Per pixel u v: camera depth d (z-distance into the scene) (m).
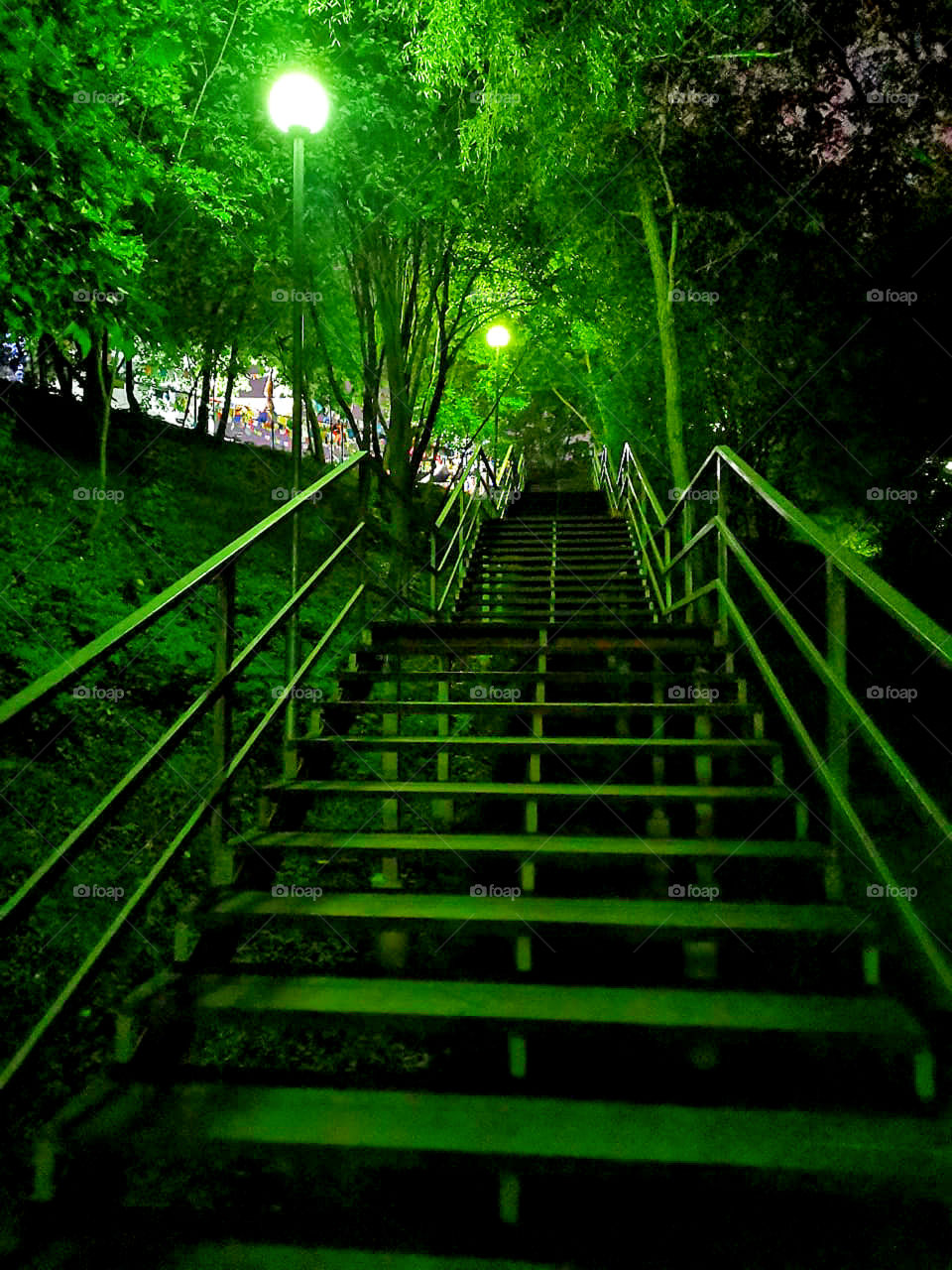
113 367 10.91
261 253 10.39
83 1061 3.22
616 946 2.51
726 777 3.91
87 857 4.28
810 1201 1.87
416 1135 1.93
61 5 4.50
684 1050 2.23
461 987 2.41
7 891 3.91
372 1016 2.25
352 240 10.76
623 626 4.69
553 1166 1.87
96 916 3.92
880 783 4.84
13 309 4.86
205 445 14.50
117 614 7.30
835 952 2.47
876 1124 1.96
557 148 9.40
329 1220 1.91
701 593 5.20
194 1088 2.13
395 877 4.01
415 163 10.14
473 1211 1.96
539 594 9.38
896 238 10.51
